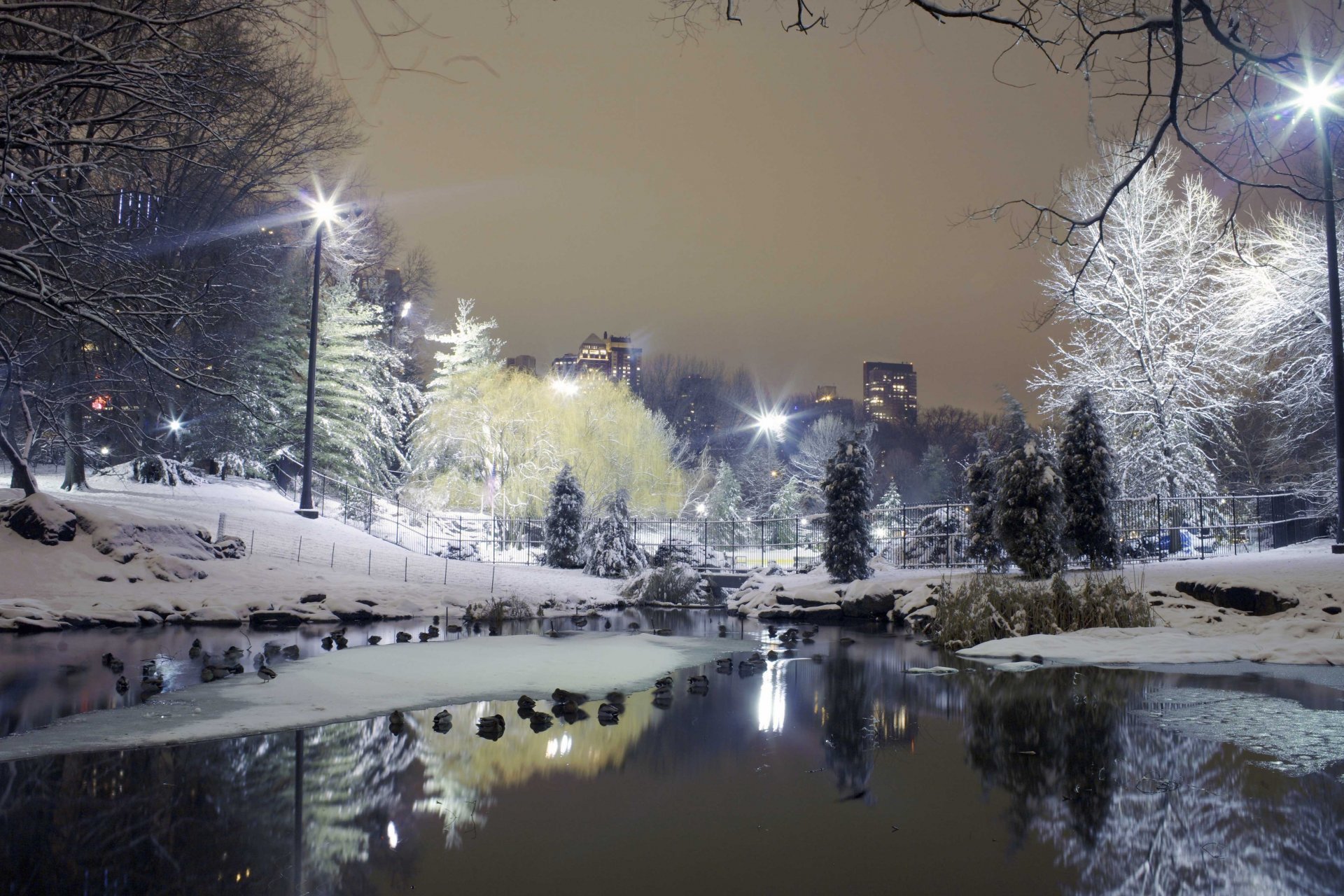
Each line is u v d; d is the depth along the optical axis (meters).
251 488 36.78
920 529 31.06
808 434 84.12
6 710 9.20
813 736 8.34
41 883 4.76
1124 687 10.75
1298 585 15.73
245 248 30.12
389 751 7.66
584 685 11.23
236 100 14.46
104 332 21.73
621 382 58.78
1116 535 21.09
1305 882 4.78
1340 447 20.45
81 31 11.08
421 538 37.75
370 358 45.69
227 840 5.46
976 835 5.56
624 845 5.39
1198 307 31.66
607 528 31.33
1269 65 6.31
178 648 14.19
